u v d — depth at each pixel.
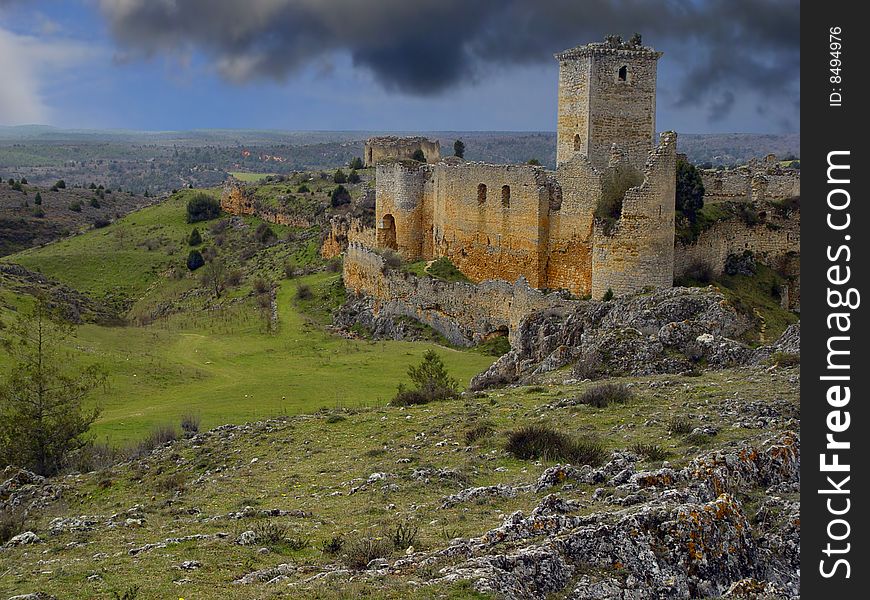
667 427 31.69
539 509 21.55
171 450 39.78
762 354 44.72
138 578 20.19
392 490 27.69
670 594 18.47
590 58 68.56
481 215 75.88
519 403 39.75
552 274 69.31
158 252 149.88
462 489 27.30
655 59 69.69
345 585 18.02
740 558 19.72
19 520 30.31
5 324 65.00
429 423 37.69
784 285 66.44
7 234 186.12
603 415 34.84
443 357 67.62
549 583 18.17
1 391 44.59
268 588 18.72
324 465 33.38
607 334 48.38
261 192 162.25
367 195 115.81
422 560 19.50
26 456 42.91
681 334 47.88
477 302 72.50
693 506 19.92
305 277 109.44
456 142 157.88
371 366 66.31
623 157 63.62
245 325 88.31
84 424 44.62
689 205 66.50
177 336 83.44
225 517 26.33
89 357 63.25
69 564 22.14
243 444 38.91
